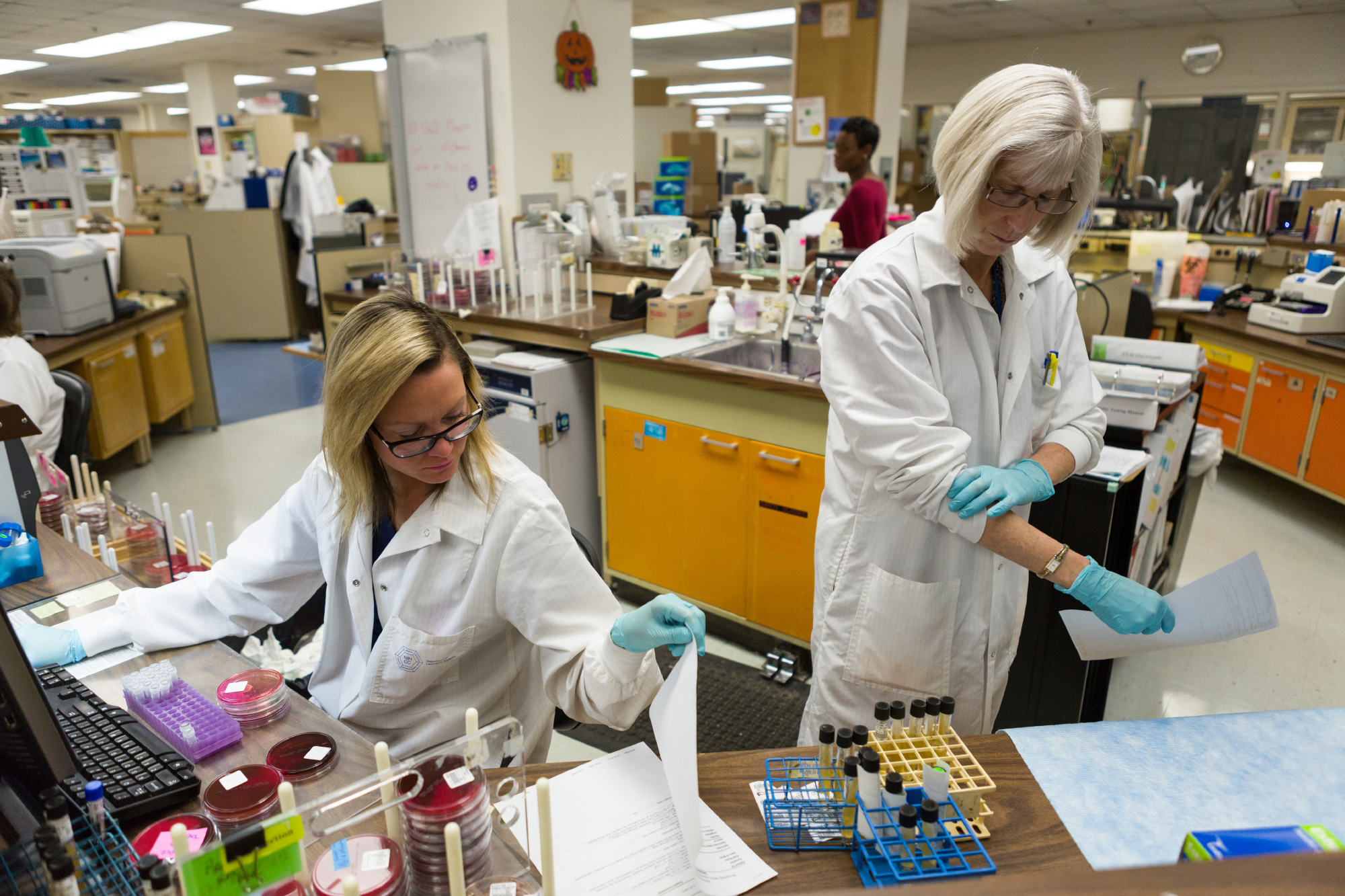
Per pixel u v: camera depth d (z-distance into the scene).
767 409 2.43
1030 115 1.07
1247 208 5.41
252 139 10.18
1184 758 1.04
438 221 4.22
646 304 3.13
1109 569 1.89
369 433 1.03
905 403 1.28
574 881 0.85
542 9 3.80
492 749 0.84
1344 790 0.99
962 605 1.45
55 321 3.64
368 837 0.80
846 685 1.53
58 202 6.10
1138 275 4.63
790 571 2.49
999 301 1.41
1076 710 1.96
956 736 1.03
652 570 2.88
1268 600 1.05
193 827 0.87
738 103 17.44
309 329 7.48
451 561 1.14
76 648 1.22
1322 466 3.45
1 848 0.84
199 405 4.81
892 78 6.06
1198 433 2.65
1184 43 8.01
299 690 1.52
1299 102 7.72
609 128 4.24
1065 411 1.45
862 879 0.85
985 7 7.23
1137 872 0.34
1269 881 0.33
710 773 1.01
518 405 2.91
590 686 1.06
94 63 10.44
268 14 7.41
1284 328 3.73
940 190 1.21
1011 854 0.88
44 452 2.29
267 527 1.29
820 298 2.83
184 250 4.58
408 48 4.03
